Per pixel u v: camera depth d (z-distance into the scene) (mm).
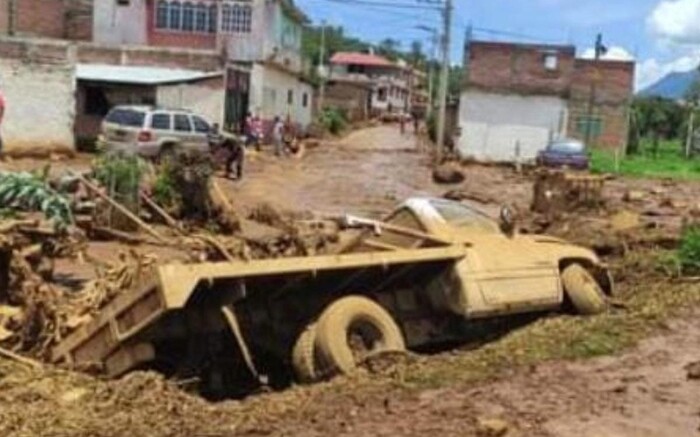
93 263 14578
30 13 51438
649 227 21797
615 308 13070
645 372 9773
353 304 10203
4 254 11547
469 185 37500
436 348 11758
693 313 12625
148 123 31578
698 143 74500
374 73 130250
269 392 9734
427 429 7871
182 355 9859
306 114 65562
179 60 42375
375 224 12305
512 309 11688
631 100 61344
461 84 62344
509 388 9109
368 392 8992
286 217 23438
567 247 13055
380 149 55844
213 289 9500
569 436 7793
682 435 7910
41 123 36969
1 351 9625
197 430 7867
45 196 14031
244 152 39125
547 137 59000
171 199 20219
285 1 54469
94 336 9547
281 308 10469
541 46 58438
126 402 8555
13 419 7973
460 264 11297
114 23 51719
